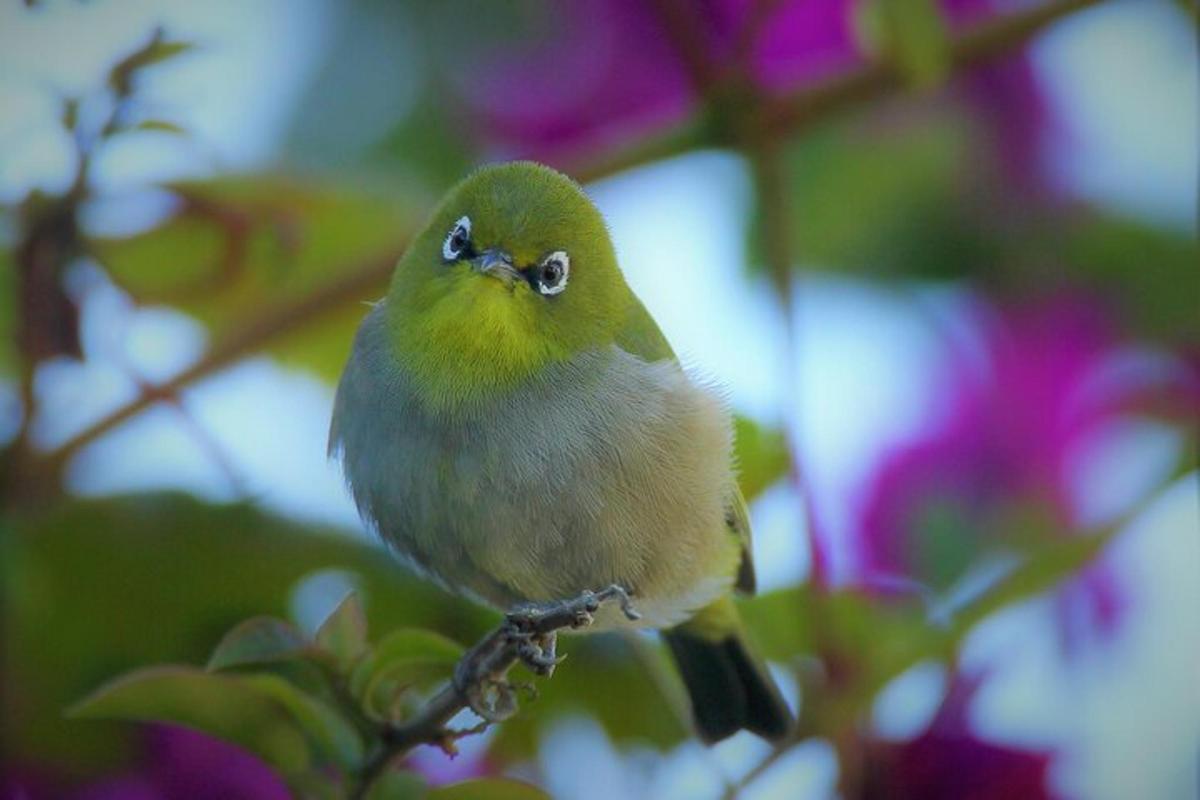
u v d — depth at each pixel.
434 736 2.25
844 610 2.30
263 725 2.25
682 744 2.30
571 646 2.30
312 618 2.30
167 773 2.29
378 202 2.32
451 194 2.30
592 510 2.29
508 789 2.25
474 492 2.29
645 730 2.30
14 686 2.29
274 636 2.24
